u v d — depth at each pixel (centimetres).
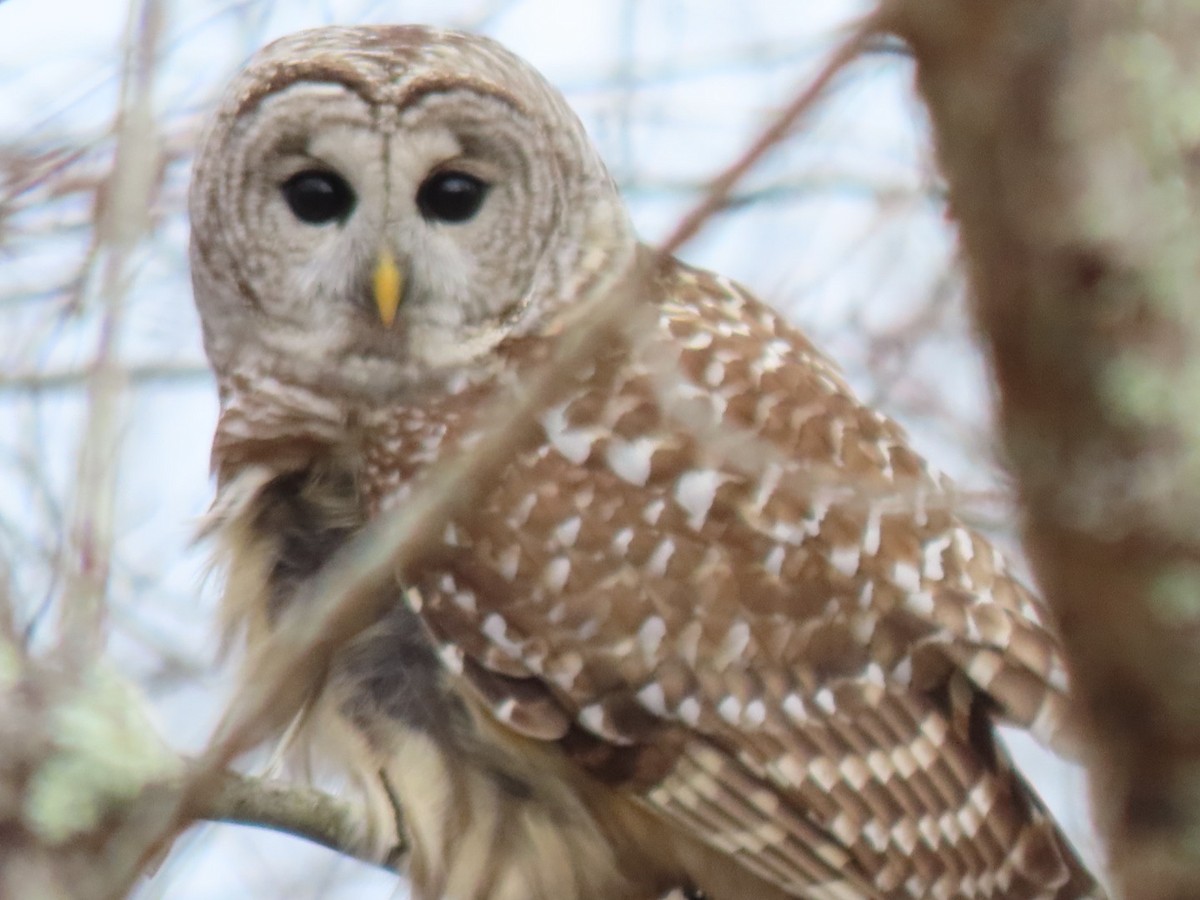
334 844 852
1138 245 415
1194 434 422
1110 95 412
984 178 420
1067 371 426
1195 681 438
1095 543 434
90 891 503
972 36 410
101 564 566
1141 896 454
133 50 639
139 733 554
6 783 507
